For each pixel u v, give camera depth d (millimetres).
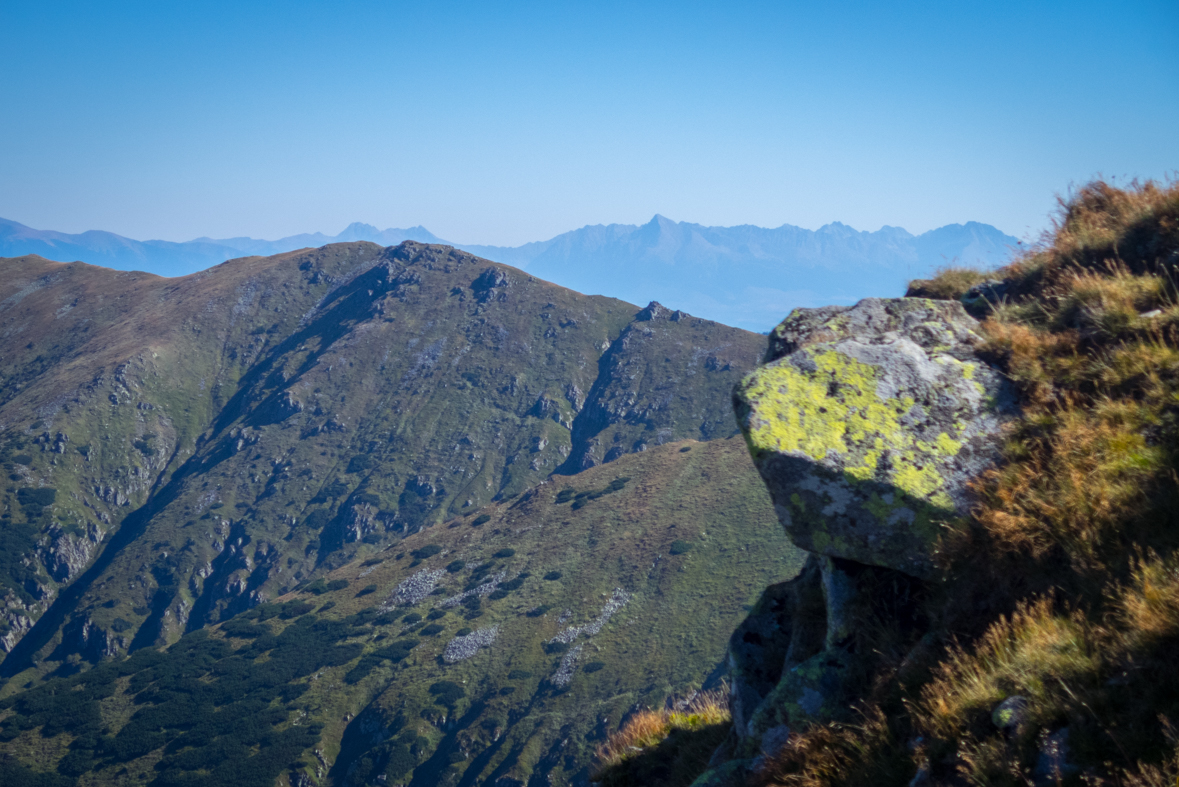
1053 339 6176
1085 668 3600
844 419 5711
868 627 5262
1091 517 4406
